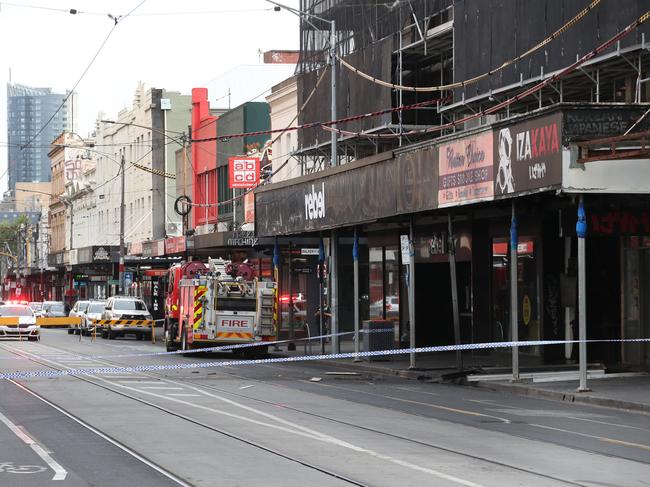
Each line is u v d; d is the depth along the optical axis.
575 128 29.84
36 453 18.53
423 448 19.44
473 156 34.97
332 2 59.72
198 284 50.81
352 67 54.00
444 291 51.84
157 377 37.53
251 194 71.19
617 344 40.19
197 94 94.25
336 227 47.12
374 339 44.81
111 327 74.56
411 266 40.72
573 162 29.70
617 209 36.94
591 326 40.31
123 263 88.69
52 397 29.27
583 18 37.72
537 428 23.08
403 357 47.00
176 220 104.44
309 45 62.94
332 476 16.25
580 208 30.67
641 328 38.66
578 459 18.28
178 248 75.31
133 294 90.19
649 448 19.91
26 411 25.55
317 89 61.47
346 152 61.09
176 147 106.75
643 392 30.52
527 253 42.72
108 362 46.50
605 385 32.75
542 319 41.09
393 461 17.77
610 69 37.91
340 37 59.19
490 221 45.84
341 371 42.12
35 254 181.50
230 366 44.56
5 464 17.25
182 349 53.06
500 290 45.53
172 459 17.91
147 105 108.62
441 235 48.91
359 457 18.22
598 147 29.94
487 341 46.50
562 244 41.31
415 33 51.62
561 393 30.64
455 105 46.56
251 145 80.94
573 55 38.38
